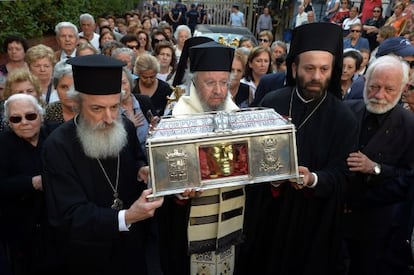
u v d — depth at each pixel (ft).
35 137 8.94
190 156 6.51
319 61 7.43
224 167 6.72
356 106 9.58
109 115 6.75
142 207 6.30
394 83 8.59
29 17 23.30
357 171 8.12
